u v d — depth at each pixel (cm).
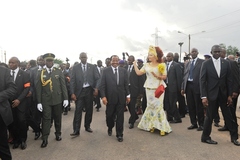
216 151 430
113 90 511
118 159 402
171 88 662
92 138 530
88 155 423
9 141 502
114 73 521
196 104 574
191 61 601
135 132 576
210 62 474
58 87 500
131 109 623
